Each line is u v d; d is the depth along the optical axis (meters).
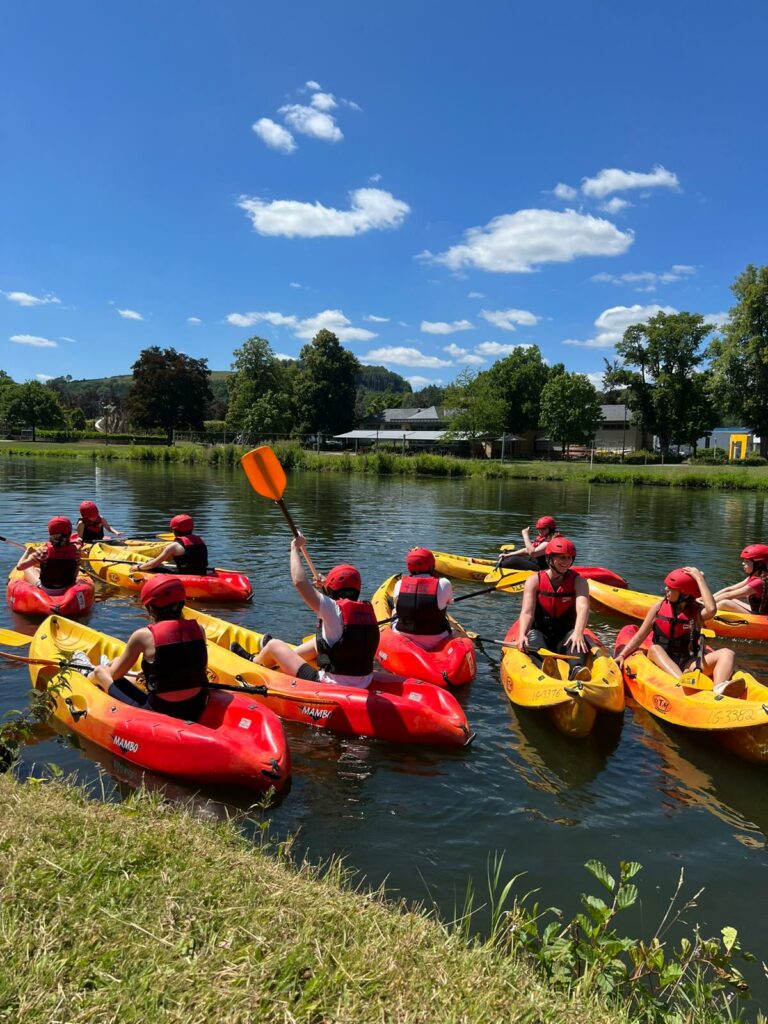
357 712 4.95
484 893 3.28
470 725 5.31
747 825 4.02
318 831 3.78
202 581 8.65
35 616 7.79
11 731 4.11
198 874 2.53
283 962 2.06
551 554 6.09
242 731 4.45
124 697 4.85
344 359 81.50
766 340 47.50
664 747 5.00
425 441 70.44
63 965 1.93
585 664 5.91
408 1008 1.95
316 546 13.02
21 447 54.78
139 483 26.94
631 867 2.50
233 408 74.44
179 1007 1.83
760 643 7.53
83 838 2.71
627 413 71.75
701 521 18.91
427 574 6.54
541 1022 1.99
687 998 2.33
